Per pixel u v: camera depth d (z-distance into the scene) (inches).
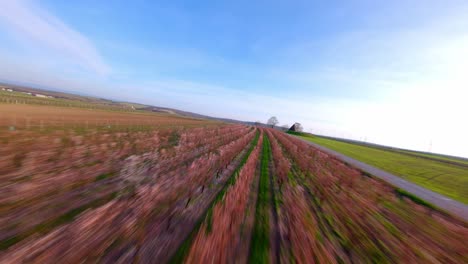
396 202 393.1
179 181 335.0
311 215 272.7
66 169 325.7
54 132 650.8
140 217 202.7
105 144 551.5
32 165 319.6
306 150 1035.3
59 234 163.2
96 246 153.1
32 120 884.6
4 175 268.7
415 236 249.8
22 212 191.5
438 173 954.7
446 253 218.5
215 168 453.1
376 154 1638.8
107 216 192.5
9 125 670.5
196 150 665.6
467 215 389.7
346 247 206.5
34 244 146.6
